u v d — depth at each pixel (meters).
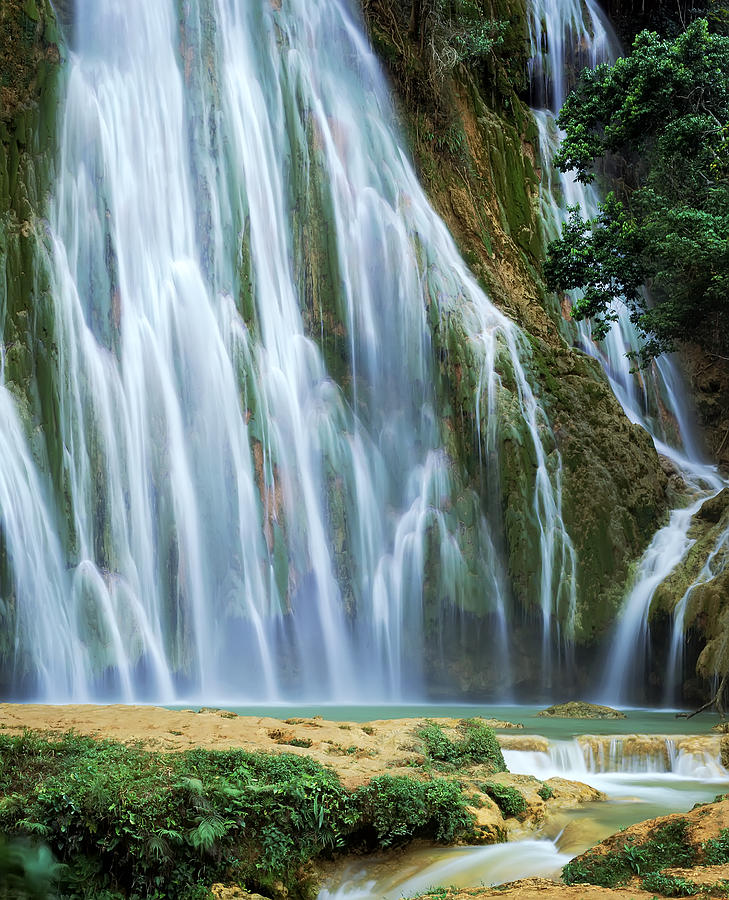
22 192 25.42
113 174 26.88
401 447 28.69
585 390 29.67
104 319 25.62
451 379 28.69
